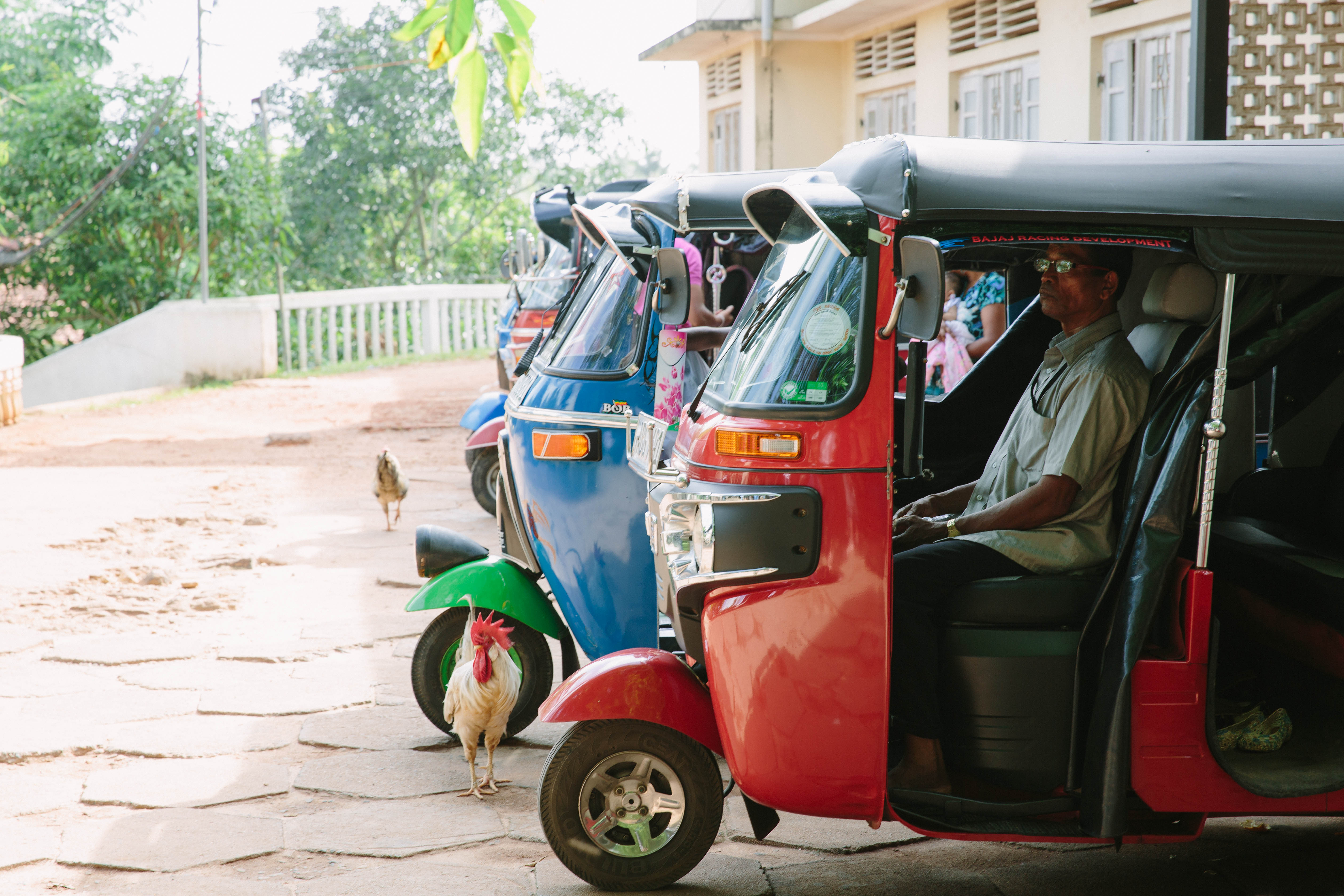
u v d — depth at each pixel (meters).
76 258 20.77
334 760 4.80
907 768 3.53
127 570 7.86
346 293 21.78
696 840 3.73
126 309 21.05
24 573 7.72
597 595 4.75
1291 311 3.38
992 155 3.35
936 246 2.99
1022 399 3.98
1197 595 3.29
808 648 3.31
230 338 19.67
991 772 3.52
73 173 20.12
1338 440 4.38
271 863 3.95
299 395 17.78
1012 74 11.35
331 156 24.58
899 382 5.76
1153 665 3.30
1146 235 3.28
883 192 3.29
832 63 14.67
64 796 4.46
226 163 20.66
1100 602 3.35
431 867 3.92
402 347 23.16
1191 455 3.29
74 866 3.92
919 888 3.78
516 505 5.12
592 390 4.77
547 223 10.75
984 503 4.01
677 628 3.81
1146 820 3.50
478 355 23.64
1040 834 3.38
